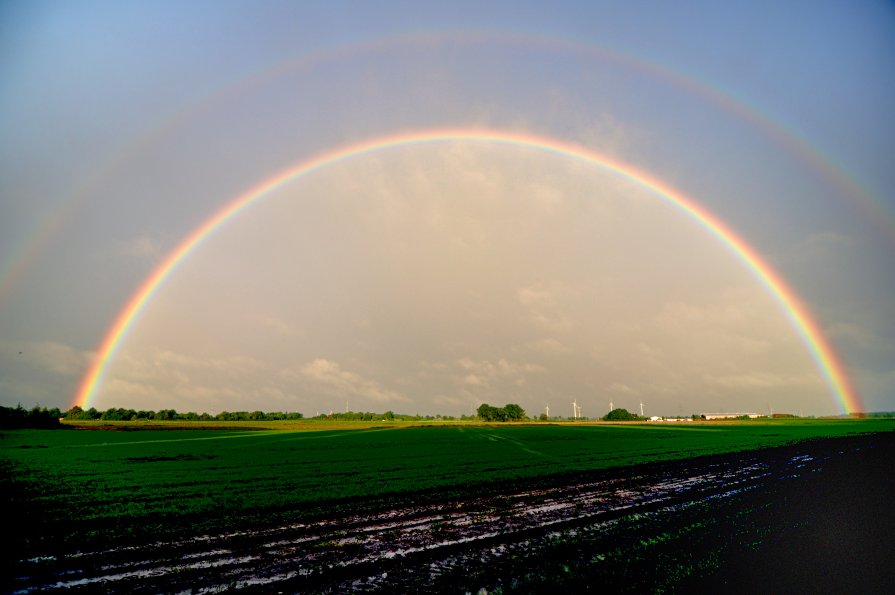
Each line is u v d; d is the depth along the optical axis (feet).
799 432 258.16
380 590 35.60
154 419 579.07
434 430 335.67
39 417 329.72
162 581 37.22
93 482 85.97
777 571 38.29
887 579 36.45
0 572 39.01
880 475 90.79
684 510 61.46
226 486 80.18
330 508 62.39
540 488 78.43
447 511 60.64
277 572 39.06
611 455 137.69
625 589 35.14
